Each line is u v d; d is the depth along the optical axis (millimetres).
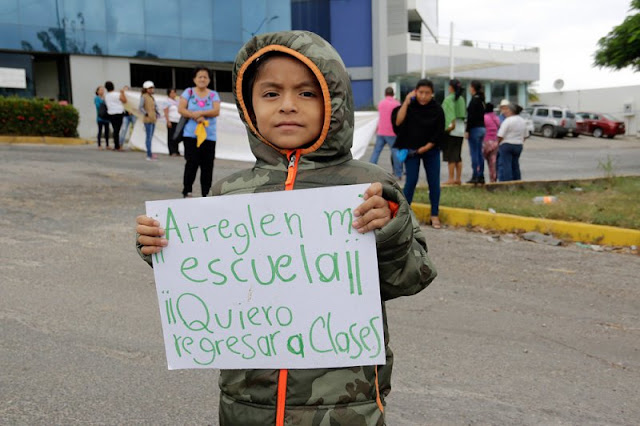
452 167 10992
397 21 39750
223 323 1852
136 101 15445
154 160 13547
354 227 1726
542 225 7445
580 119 36719
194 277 1869
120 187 9602
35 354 3666
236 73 1874
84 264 5508
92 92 23734
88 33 23359
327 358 1773
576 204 8781
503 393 3402
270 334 1816
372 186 1706
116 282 5047
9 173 10281
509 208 8227
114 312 4379
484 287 5355
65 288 4848
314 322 1781
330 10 36312
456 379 3555
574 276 5750
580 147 27078
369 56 36344
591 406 3289
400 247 1730
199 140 7898
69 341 3869
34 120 18359
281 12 28281
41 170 10859
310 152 1856
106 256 5789
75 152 14523
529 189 11000
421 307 4781
